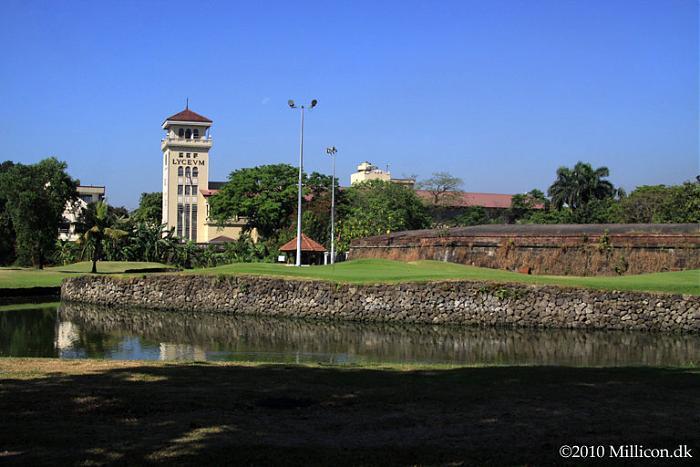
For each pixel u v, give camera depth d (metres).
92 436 10.32
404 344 27.92
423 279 36.53
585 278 37.06
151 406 12.23
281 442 10.16
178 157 123.69
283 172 95.38
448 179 117.44
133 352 25.28
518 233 48.97
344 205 93.31
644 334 30.95
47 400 12.58
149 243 88.06
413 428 11.03
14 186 75.44
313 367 17.83
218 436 10.41
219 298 40.94
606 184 99.50
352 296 37.03
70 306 43.91
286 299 38.75
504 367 18.17
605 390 14.06
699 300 31.39
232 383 14.67
